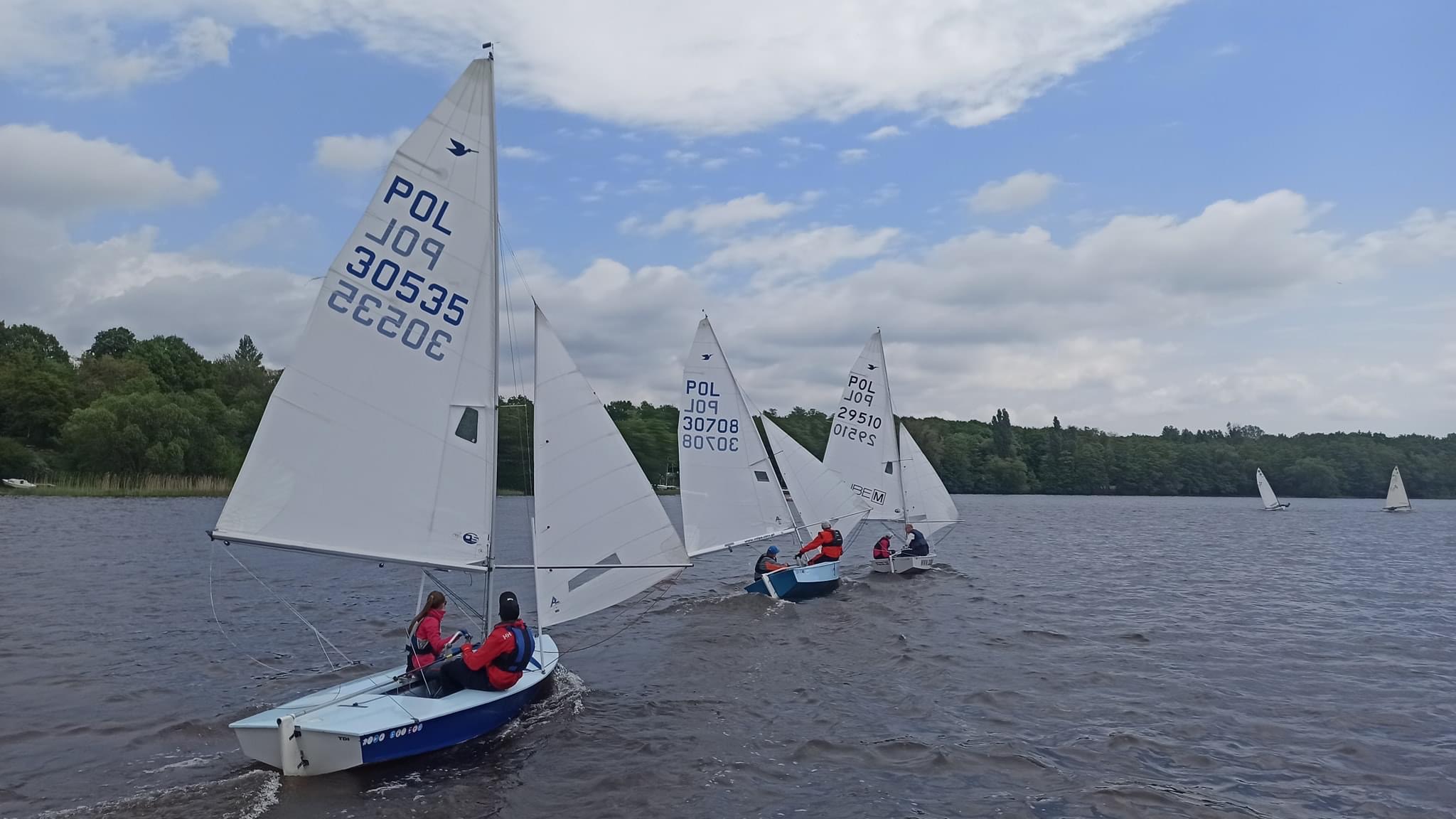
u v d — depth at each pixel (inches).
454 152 408.2
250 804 340.2
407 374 402.9
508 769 381.4
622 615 781.9
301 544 385.7
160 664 582.9
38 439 3120.1
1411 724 468.1
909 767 397.1
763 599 869.8
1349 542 1942.7
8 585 919.0
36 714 465.4
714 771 388.8
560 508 505.0
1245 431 7209.6
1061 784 377.4
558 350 512.1
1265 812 350.6
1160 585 1081.4
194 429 2918.3
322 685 532.7
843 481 1050.7
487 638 421.1
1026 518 2866.6
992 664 599.2
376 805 340.5
